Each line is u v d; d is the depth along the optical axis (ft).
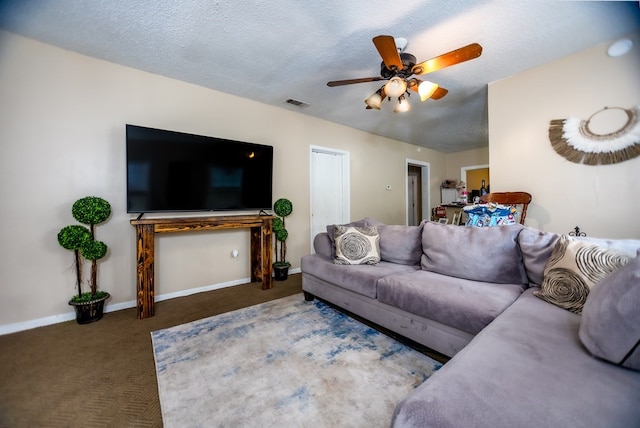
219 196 9.71
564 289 4.28
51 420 3.88
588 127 7.47
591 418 1.95
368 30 6.74
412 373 4.87
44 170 7.15
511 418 1.98
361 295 6.72
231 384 4.61
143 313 7.48
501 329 3.46
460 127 15.12
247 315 7.56
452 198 21.31
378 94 7.88
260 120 11.36
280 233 11.23
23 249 6.91
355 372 4.91
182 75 8.98
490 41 7.22
